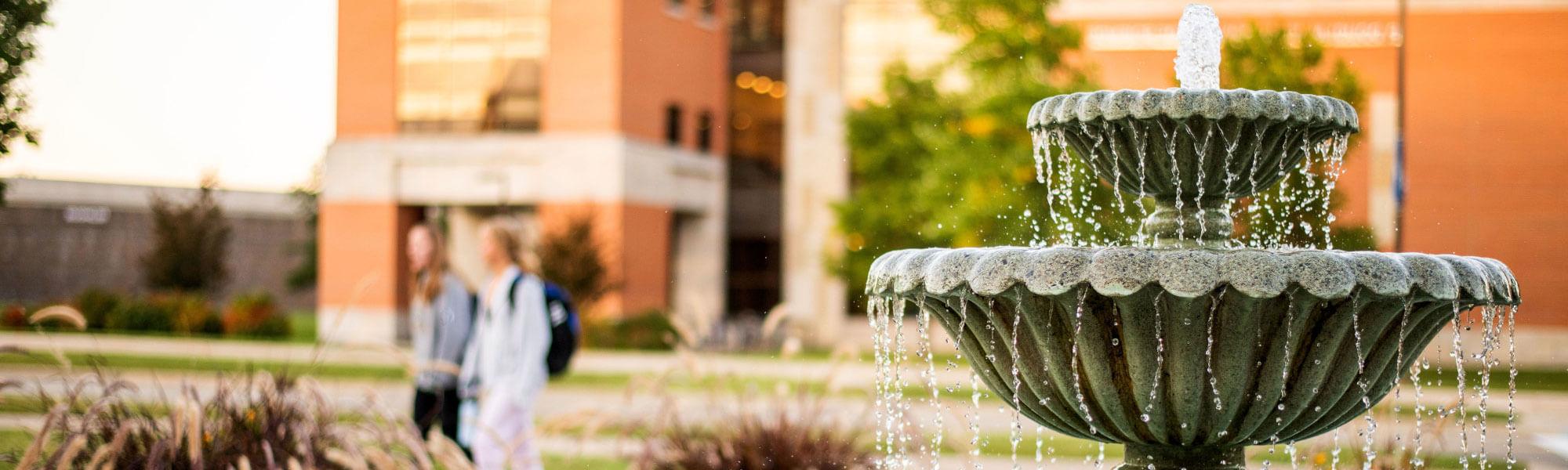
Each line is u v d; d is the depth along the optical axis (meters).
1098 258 3.59
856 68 30.33
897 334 4.44
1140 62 25.12
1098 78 20.34
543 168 30.69
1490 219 24.38
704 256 33.97
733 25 34.62
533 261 28.17
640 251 30.89
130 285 45.28
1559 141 24.27
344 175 31.53
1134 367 3.78
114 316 28.56
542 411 12.93
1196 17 4.87
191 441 4.95
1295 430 4.03
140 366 16.89
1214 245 4.29
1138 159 4.20
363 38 31.75
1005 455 9.77
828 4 30.38
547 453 9.48
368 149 31.50
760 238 34.34
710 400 7.95
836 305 30.39
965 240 19.47
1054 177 19.28
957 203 19.77
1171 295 3.57
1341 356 3.81
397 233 31.39
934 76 21.73
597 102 30.38
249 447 5.36
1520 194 24.31
